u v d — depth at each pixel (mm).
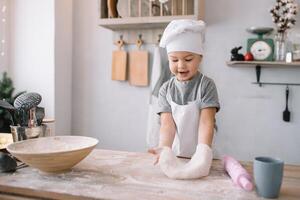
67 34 2105
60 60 2037
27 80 2031
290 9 1661
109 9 1800
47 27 1963
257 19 1849
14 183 743
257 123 1895
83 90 2180
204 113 961
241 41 1873
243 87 1897
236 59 1749
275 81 1854
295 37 1734
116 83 2115
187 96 1018
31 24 1996
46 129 1054
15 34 2035
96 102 2164
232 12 1877
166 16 1691
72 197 669
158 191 690
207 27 1918
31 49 2008
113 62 2057
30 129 965
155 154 908
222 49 1902
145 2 1776
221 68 1912
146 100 2061
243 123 1912
